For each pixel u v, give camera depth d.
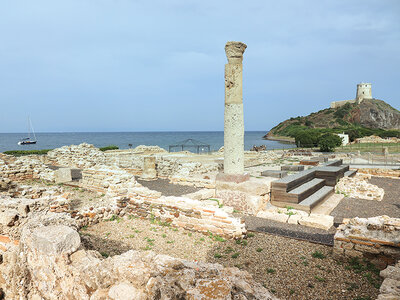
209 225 7.16
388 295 3.44
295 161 24.00
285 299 4.31
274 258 5.80
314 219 8.46
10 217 5.46
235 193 9.93
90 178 12.16
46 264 3.96
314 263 5.56
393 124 95.19
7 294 5.30
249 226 8.15
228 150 10.40
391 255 5.20
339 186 13.77
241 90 10.24
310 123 99.88
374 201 12.29
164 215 8.00
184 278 3.25
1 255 5.56
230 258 5.82
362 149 38.94
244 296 3.05
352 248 5.55
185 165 14.87
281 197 10.36
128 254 3.77
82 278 3.49
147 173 15.18
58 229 4.17
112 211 8.40
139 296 3.12
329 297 4.35
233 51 9.93
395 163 24.06
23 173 14.15
